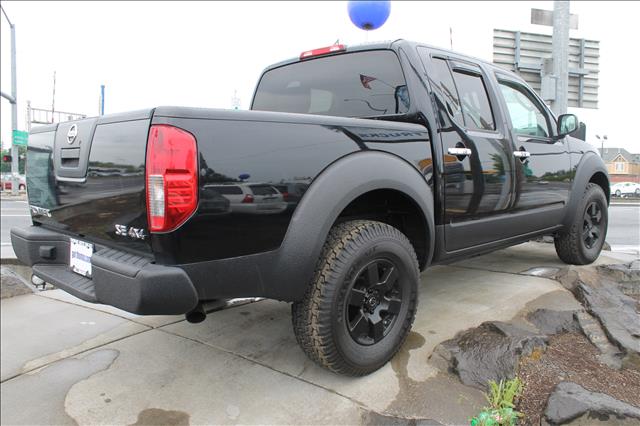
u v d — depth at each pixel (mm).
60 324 3758
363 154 2521
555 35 6512
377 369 2652
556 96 6465
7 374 2977
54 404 2621
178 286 1991
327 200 2320
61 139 2627
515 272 4395
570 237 4398
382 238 2531
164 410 2482
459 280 4227
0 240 9070
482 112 3482
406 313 2736
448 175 3012
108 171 2225
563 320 3180
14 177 26625
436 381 2568
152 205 1989
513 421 2188
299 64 3775
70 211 2576
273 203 2201
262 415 2377
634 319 3074
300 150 2293
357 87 3316
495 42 7266
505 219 3543
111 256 2207
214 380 2725
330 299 2342
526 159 3736
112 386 2750
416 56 3076
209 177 2027
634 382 2443
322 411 2383
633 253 4836
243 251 2150
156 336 3371
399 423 2234
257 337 3260
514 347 2695
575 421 2100
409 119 2988
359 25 4641
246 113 2152
